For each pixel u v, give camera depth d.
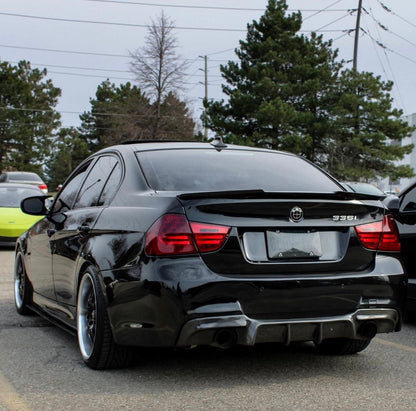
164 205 3.76
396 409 3.49
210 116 44.25
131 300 3.73
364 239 3.99
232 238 3.67
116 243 3.96
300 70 43.00
